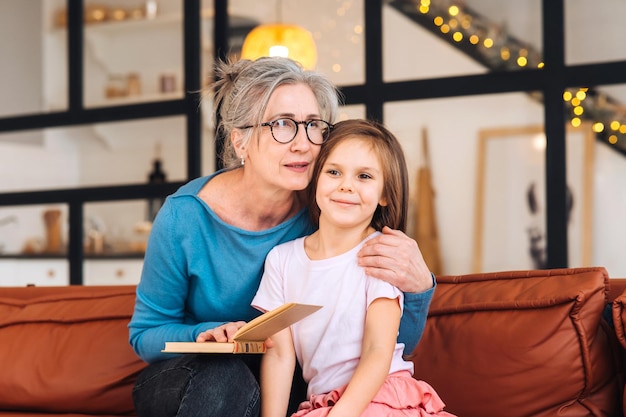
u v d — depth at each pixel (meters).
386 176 1.83
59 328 2.55
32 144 6.79
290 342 1.86
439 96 4.63
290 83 1.85
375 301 1.76
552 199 4.35
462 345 2.08
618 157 4.66
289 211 1.99
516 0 4.78
